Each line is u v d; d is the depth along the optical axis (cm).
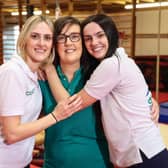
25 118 162
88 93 164
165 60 516
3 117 150
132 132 166
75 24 176
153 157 166
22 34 161
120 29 579
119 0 538
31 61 164
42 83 182
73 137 181
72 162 180
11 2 603
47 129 186
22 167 175
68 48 176
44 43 163
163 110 354
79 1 527
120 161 174
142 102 168
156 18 547
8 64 154
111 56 170
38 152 283
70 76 186
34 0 475
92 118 180
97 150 183
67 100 163
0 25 634
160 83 497
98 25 170
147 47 570
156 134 171
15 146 164
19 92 151
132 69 166
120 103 166
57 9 345
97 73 162
